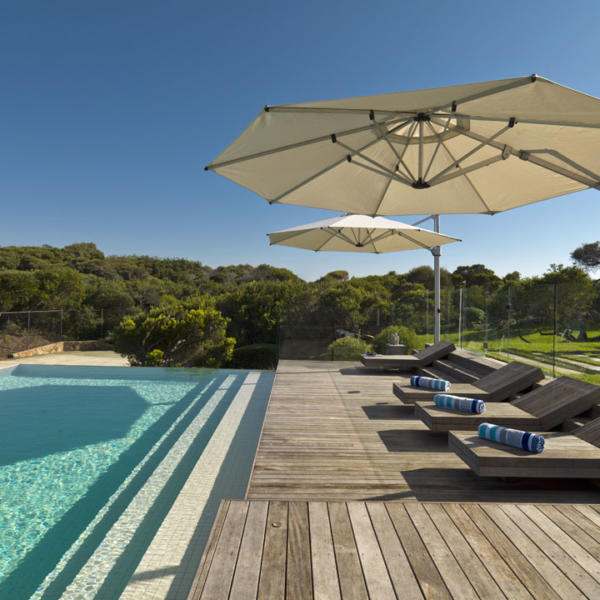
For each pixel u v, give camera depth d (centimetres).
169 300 2841
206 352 1620
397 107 303
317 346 1291
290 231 876
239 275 3862
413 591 179
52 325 2050
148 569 301
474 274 2642
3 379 1091
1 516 393
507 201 486
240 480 462
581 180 388
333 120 330
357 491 354
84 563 316
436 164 460
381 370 967
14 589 286
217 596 173
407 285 2503
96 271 3350
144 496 431
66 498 431
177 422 706
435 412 463
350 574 190
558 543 220
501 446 360
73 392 944
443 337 1123
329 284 2125
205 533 352
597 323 591
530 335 741
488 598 175
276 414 586
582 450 351
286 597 173
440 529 232
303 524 234
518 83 253
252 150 369
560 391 470
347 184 474
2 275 2231
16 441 620
